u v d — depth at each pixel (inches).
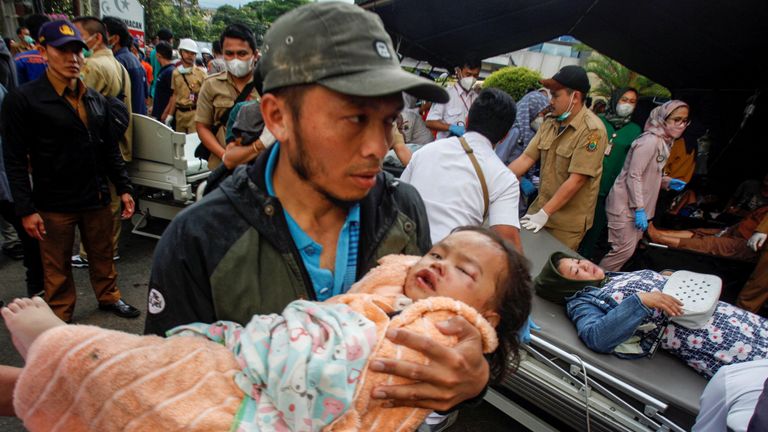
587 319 88.9
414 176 81.4
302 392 25.2
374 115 26.4
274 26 27.3
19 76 160.2
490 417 101.3
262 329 28.0
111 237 114.0
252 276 31.2
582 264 101.9
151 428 24.0
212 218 31.0
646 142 139.1
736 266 151.5
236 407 25.7
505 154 174.9
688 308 81.9
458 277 37.6
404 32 163.3
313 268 33.8
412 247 41.9
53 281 103.9
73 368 24.8
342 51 25.1
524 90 221.8
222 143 130.3
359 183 28.1
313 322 28.2
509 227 76.5
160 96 235.6
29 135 90.6
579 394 81.0
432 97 28.1
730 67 174.7
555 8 161.6
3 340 105.2
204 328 30.0
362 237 37.4
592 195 130.0
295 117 26.9
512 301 39.8
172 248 30.8
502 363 42.2
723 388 63.2
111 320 118.4
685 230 173.2
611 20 172.1
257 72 32.4
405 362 26.8
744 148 193.8
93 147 100.4
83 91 96.7
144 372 24.6
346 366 26.1
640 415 75.9
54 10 464.1
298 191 31.7
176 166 143.3
